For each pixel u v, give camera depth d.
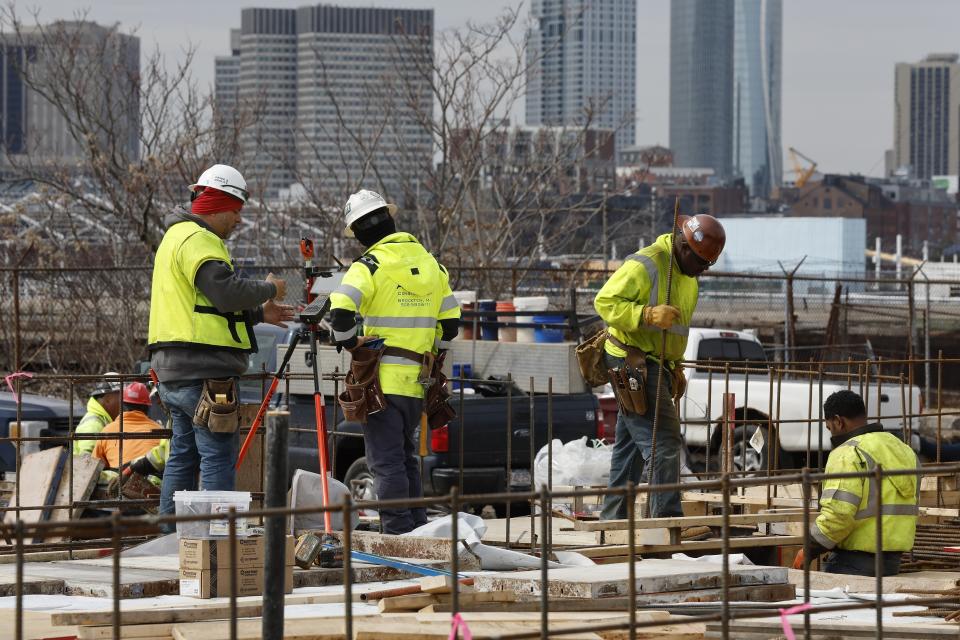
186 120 28.44
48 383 23.39
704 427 18.12
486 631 5.96
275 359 14.82
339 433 11.47
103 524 4.60
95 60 29.12
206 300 9.24
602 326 19.95
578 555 8.66
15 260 24.34
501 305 15.04
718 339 18.77
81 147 28.06
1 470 14.46
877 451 9.28
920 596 7.91
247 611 6.65
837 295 25.33
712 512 11.69
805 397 17.20
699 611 6.79
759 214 197.00
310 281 9.47
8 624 6.39
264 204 29.72
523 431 14.23
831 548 9.38
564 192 33.16
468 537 8.42
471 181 29.73
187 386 9.28
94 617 6.25
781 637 6.32
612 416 19.41
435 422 9.84
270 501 5.48
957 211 185.12
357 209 9.76
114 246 26.52
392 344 9.50
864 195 179.12
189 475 9.58
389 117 32.00
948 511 11.55
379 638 5.90
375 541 8.72
